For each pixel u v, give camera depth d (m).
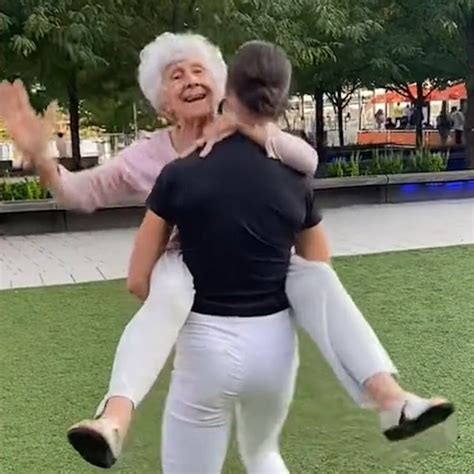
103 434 1.88
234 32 10.05
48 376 4.46
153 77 2.40
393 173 12.50
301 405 2.98
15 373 4.53
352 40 12.64
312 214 2.24
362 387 2.12
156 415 2.54
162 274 2.11
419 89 19.08
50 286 6.86
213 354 2.07
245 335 2.09
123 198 2.48
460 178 12.37
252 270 2.08
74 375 4.46
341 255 7.92
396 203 12.10
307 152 2.14
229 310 2.09
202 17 10.20
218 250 2.04
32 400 4.09
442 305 5.82
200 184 2.03
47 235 9.98
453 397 3.96
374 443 3.06
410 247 8.30
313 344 2.31
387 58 13.77
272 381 2.14
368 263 7.45
